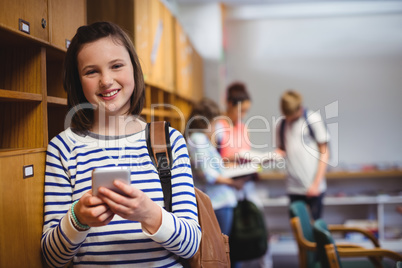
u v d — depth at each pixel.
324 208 5.11
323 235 2.10
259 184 5.08
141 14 2.57
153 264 1.13
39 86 1.35
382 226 4.79
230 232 3.05
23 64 1.36
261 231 3.06
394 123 5.64
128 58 1.19
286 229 5.05
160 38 3.17
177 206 1.12
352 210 5.08
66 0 1.53
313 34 5.79
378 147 5.64
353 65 5.74
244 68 5.92
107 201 0.94
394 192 4.99
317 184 3.70
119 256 1.12
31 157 1.23
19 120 1.37
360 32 5.72
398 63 5.68
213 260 1.25
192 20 5.56
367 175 4.82
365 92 5.71
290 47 5.84
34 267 1.23
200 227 1.26
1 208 1.10
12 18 1.16
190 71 4.71
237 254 3.05
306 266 2.67
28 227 1.21
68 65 1.21
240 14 5.84
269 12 5.77
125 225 1.12
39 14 1.31
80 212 0.97
